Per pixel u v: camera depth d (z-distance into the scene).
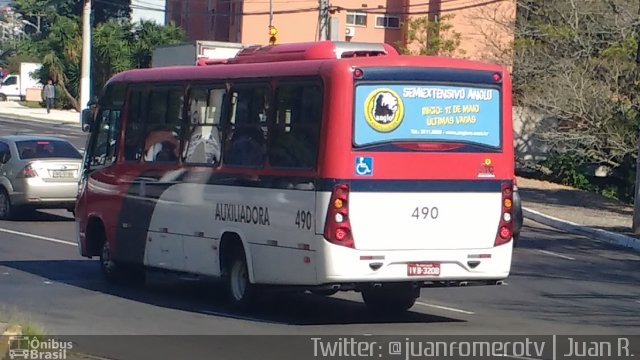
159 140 14.33
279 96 12.29
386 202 11.74
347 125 11.56
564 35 35.03
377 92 11.73
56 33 67.44
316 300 14.52
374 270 11.70
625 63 33.09
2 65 108.06
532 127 38.66
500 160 12.42
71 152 23.38
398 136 11.82
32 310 12.84
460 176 12.15
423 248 11.95
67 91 66.94
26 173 22.58
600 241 24.42
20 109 66.00
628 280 17.70
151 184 14.37
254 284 12.58
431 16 57.66
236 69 12.99
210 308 13.38
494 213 12.38
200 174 13.41
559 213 29.30
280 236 12.12
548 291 15.95
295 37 58.94
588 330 12.41
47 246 19.41
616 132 33.16
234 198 12.80
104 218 15.46
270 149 12.35
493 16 49.25
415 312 13.50
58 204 22.70
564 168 37.81
